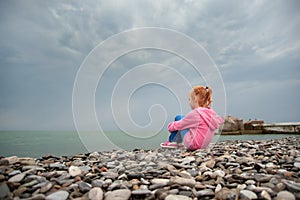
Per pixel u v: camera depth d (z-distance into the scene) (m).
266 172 2.01
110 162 2.69
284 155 2.85
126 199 1.49
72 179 1.91
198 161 2.57
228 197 1.44
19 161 2.45
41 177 1.87
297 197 1.44
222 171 2.02
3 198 1.47
